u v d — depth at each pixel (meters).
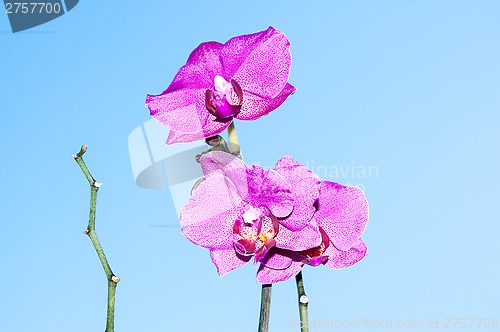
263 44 0.70
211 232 0.68
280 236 0.67
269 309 0.68
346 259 0.69
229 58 0.70
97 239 0.67
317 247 0.67
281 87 0.70
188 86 0.71
